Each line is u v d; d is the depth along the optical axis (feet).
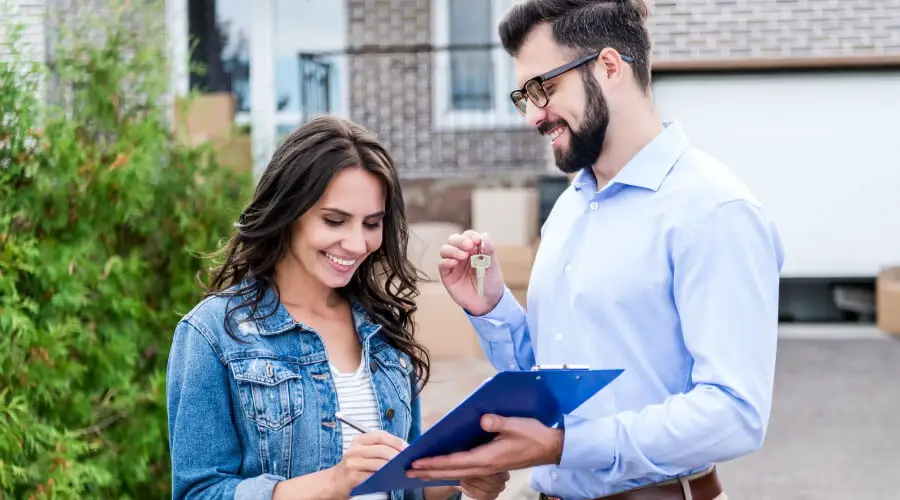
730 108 30.96
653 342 7.16
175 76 15.21
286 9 32.73
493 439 6.45
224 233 14.49
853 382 24.12
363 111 33.09
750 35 28.48
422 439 5.80
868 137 31.12
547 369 5.88
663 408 6.71
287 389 6.88
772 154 31.30
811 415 21.31
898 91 30.71
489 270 8.07
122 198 12.79
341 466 6.31
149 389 13.35
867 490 16.53
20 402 11.18
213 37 32.19
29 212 11.99
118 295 12.74
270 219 6.87
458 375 22.40
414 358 7.77
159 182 13.97
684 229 6.97
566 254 7.54
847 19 28.22
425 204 30.96
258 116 32.14
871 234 31.73
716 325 6.73
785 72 30.76
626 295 7.16
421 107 32.96
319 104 32.55
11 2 12.73
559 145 7.49
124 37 13.94
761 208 7.00
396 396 7.36
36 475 11.20
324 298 7.32
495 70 32.78
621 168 7.43
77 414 12.14
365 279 7.50
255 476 6.79
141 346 13.32
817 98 30.99
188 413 6.70
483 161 32.76
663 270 7.08
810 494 16.39
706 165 7.22
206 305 6.97
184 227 14.07
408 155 32.96
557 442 6.50
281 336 7.01
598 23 7.16
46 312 11.98
